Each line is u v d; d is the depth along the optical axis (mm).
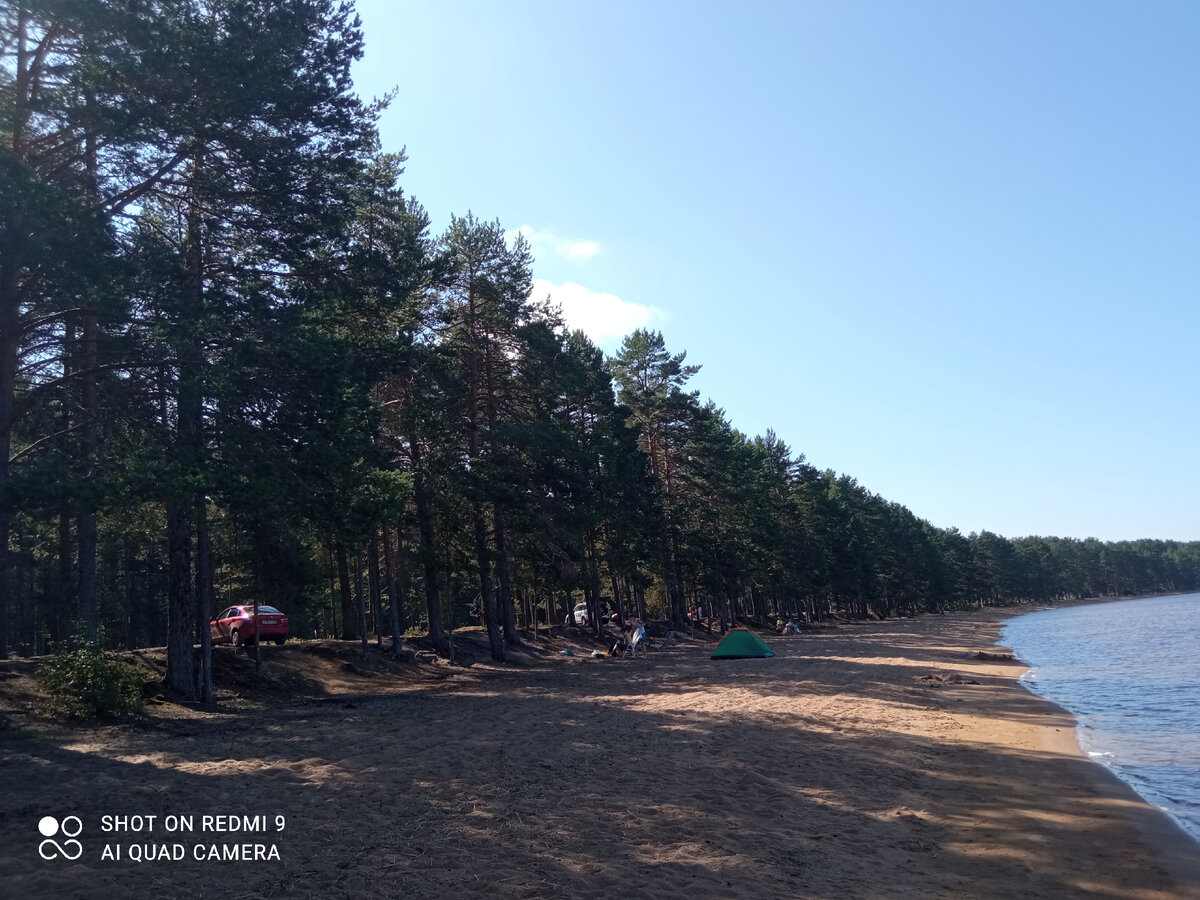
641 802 9500
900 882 7434
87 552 18516
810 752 13094
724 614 58125
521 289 31016
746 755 12562
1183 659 33125
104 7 12930
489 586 31672
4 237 12250
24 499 12086
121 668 15375
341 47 16734
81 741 12703
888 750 13727
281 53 15625
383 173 24578
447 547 30875
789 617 78750
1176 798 11266
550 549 32188
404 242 23047
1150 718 18469
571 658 35125
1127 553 183625
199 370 14398
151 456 14078
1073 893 7523
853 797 10453
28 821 8156
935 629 67938
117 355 14898
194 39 14367
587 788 10102
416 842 7723
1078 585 169625
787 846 8172
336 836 7867
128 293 13641
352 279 17797
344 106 16531
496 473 28875
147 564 34375
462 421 29719
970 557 125375
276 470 15109
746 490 57688
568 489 31703
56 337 15391
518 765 11359
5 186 12000
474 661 30609
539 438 29359
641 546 42250
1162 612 86938
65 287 13133
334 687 22484
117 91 13633
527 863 7242
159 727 14438
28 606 32531
